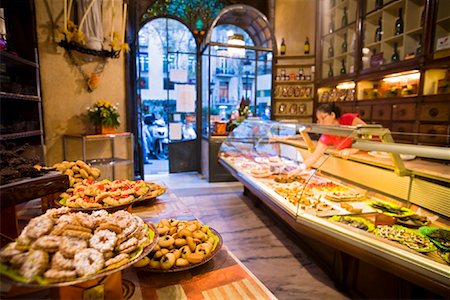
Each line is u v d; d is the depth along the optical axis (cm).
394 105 369
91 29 351
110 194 149
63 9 347
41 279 66
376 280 191
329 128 241
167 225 124
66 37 327
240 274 105
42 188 139
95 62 379
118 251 82
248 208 397
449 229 164
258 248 284
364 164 233
